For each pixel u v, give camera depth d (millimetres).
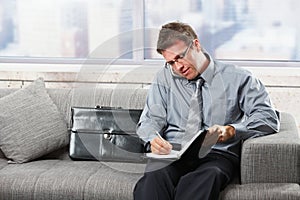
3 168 3312
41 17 4117
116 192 2969
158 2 4016
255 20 3947
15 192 3055
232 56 4004
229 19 3965
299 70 3916
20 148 3418
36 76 3982
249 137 3076
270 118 3098
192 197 2838
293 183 2922
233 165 3098
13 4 4117
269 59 3980
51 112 3555
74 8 4094
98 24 4090
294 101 3834
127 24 4070
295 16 3916
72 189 3014
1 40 4152
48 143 3482
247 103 3145
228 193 2869
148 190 2881
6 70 4012
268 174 2938
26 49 4148
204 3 3971
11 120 3463
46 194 3029
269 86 3846
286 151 2912
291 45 3947
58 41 4133
